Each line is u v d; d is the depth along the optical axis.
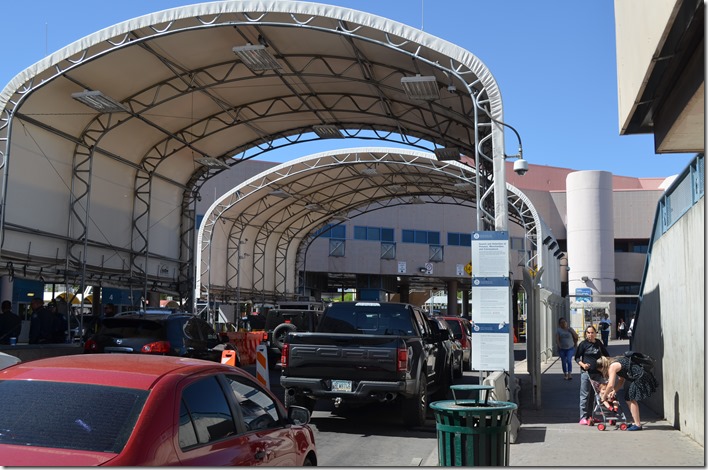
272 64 17.22
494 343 12.27
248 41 17.56
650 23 6.75
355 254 51.19
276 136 25.89
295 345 11.00
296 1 15.52
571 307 39.78
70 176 19.91
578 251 54.00
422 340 11.94
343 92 21.91
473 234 12.59
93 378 4.07
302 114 23.97
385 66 18.75
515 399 12.31
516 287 54.66
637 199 58.53
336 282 60.22
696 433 9.68
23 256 17.83
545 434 10.52
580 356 11.64
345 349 10.75
